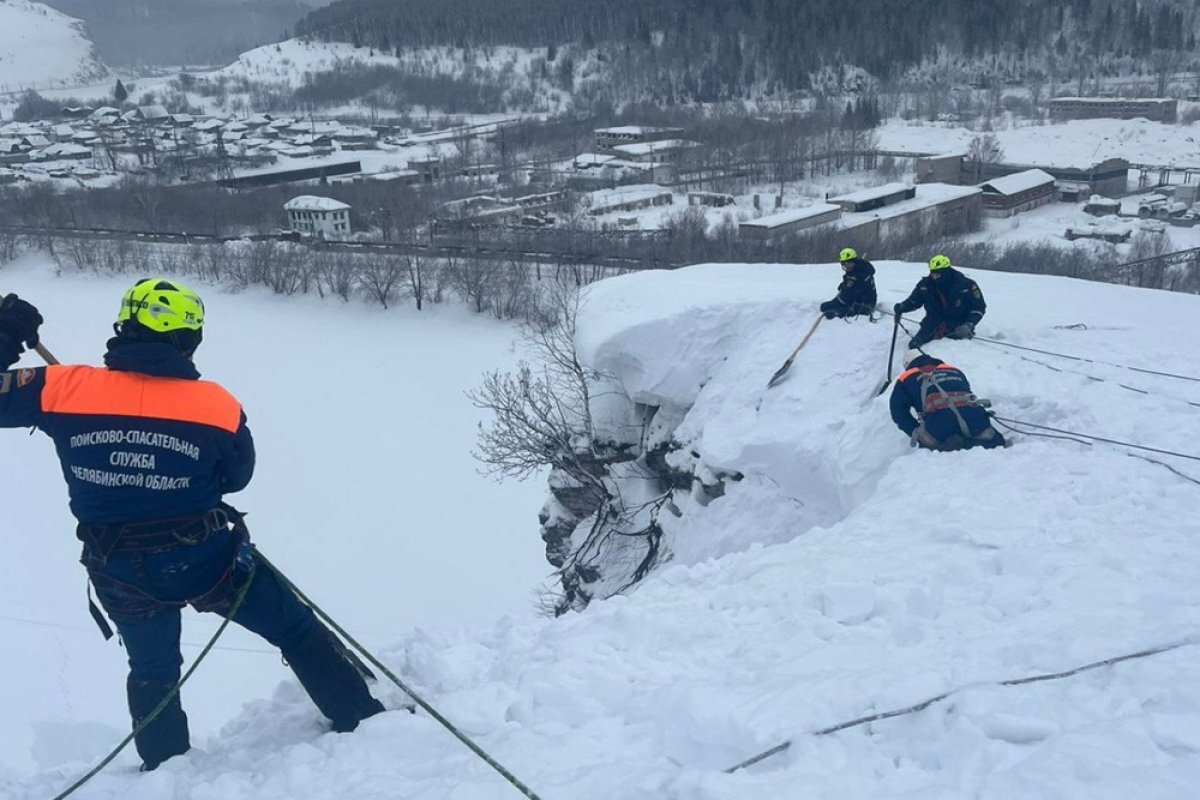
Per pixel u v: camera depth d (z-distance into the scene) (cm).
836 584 583
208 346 5669
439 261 6116
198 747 504
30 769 578
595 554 1692
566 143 13112
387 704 501
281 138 14538
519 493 4103
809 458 1160
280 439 4641
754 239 6125
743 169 10381
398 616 3353
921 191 7612
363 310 5975
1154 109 12569
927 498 796
